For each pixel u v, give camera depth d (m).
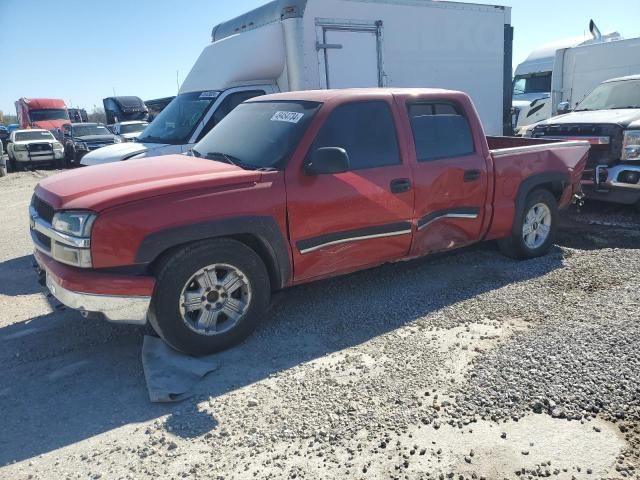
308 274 4.39
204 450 2.92
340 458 2.81
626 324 3.98
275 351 3.99
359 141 4.59
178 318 3.79
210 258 3.87
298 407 3.26
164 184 3.76
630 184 7.34
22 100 32.06
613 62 12.67
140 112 31.44
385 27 9.16
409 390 3.38
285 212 4.12
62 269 3.65
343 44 8.66
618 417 3.03
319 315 4.57
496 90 11.33
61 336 4.42
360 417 3.13
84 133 25.00
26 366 3.94
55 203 3.74
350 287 5.18
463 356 3.76
